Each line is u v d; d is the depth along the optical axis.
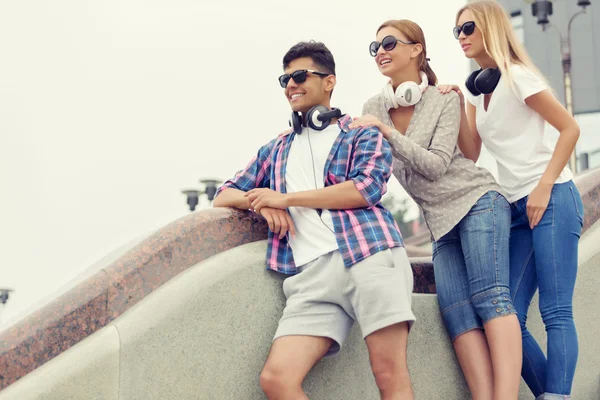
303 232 2.98
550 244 3.20
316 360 2.79
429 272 3.56
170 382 2.71
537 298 3.54
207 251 2.97
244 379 2.87
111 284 2.74
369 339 2.78
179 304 2.77
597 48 23.30
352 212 2.92
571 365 3.15
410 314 2.77
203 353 2.79
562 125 3.21
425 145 3.29
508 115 3.35
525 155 3.32
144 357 2.67
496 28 3.37
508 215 3.24
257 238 3.11
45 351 2.59
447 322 3.31
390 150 3.07
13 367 2.53
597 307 3.63
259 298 2.96
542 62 23.62
